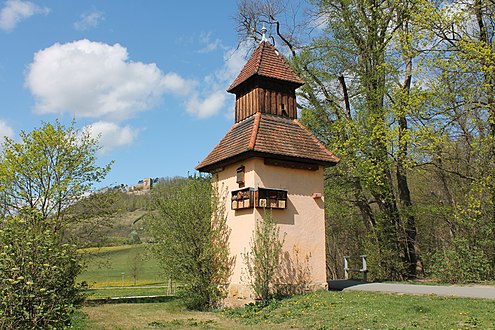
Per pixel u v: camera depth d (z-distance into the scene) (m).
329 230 30.02
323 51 22.44
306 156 15.26
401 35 18.23
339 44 22.11
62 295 8.88
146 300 20.25
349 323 9.82
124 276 37.25
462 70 16.62
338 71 22.38
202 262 15.50
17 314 7.96
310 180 15.61
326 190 23.22
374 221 23.25
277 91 16.48
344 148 20.23
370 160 19.50
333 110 22.53
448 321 9.03
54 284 8.58
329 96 22.89
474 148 17.73
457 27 17.39
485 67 15.86
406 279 20.28
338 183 23.00
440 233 25.81
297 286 14.45
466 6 17.48
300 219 15.03
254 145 14.30
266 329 10.47
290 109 16.66
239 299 14.36
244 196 14.49
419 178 26.25
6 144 19.09
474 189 17.70
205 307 15.38
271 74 16.16
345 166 21.14
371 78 20.84
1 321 7.75
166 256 15.54
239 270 14.59
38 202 19.05
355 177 21.72
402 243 21.50
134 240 43.44
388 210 21.81
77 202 20.17
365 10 21.61
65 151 19.83
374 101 20.58
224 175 16.16
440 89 17.55
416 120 18.42
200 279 15.39
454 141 19.33
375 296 12.79
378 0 21.09
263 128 15.29
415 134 17.80
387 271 20.48
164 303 18.45
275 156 14.69
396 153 18.86
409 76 21.66
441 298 11.71
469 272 17.28
